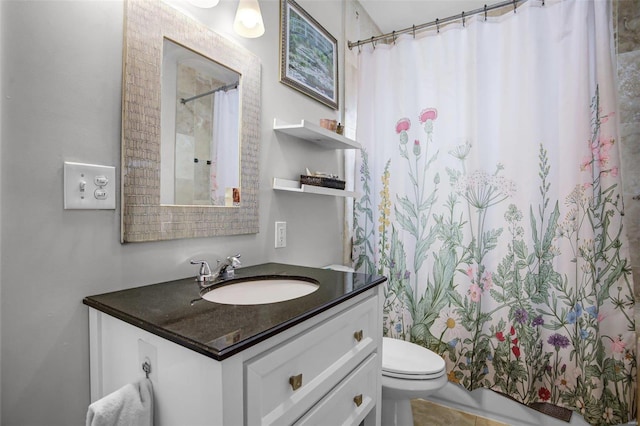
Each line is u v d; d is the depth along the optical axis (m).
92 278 0.85
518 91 1.68
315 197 1.78
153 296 0.87
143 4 0.94
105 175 0.86
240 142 1.28
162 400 0.67
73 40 0.80
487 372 1.75
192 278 1.09
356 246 2.08
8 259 0.71
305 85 1.67
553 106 1.64
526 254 1.67
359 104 2.09
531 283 1.66
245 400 0.62
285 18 1.54
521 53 1.67
